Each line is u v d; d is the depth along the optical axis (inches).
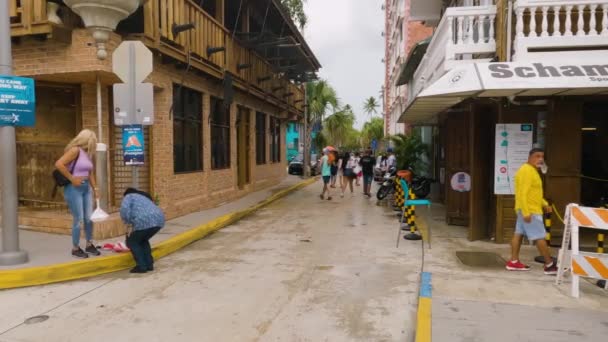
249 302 209.5
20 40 317.4
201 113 474.3
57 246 283.4
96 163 313.1
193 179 452.1
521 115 319.0
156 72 371.6
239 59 555.2
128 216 253.4
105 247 277.1
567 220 231.9
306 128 1046.4
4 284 226.8
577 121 310.3
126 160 271.3
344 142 1414.9
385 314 196.2
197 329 178.7
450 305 199.3
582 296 212.5
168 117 394.0
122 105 270.1
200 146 474.6
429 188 579.5
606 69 268.4
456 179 410.9
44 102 362.0
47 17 303.4
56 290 226.2
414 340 169.8
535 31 317.4
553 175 313.3
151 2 337.7
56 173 256.8
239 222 435.5
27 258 249.4
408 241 344.2
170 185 400.8
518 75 270.7
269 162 779.4
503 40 327.9
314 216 475.8
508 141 320.5
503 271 256.7
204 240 350.6
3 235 245.8
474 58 373.4
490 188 349.7
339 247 325.7
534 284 231.6
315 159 1206.3
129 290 226.4
